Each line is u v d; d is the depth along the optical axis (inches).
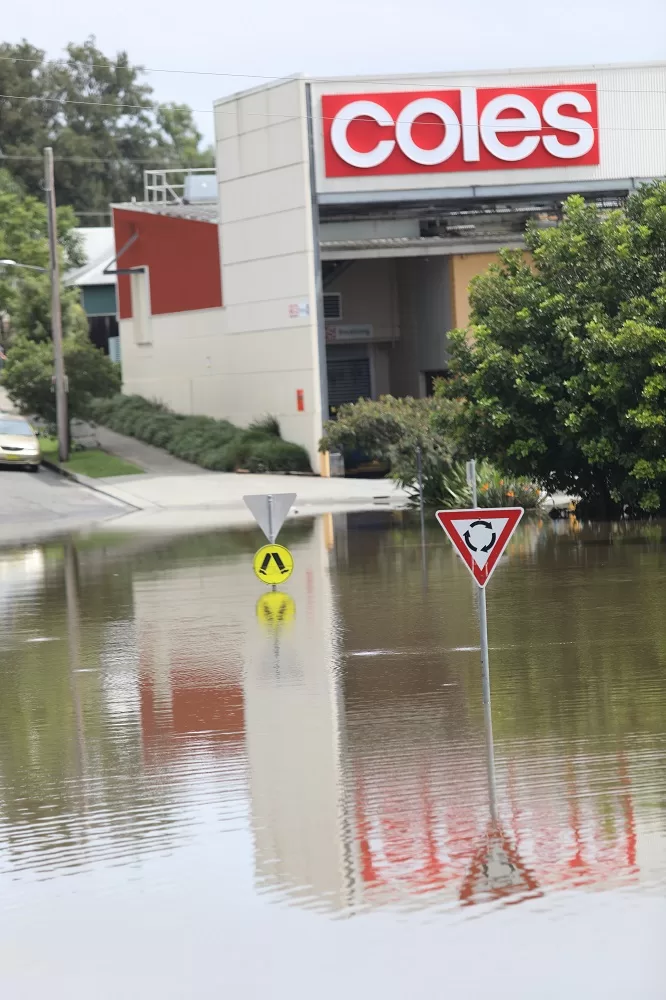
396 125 2282.2
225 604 941.8
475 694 606.5
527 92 2308.1
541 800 438.6
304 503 1883.6
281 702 608.1
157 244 2719.0
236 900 361.1
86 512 1844.2
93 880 381.7
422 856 389.1
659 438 1346.0
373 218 2439.7
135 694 641.0
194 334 2613.2
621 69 2337.6
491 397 1439.5
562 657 686.5
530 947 320.8
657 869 369.1
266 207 2357.3
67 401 2508.6
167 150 5305.1
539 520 1517.0
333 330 2630.4
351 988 303.7
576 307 1416.1
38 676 697.6
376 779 473.4
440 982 304.5
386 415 1892.2
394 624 820.6
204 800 457.1
